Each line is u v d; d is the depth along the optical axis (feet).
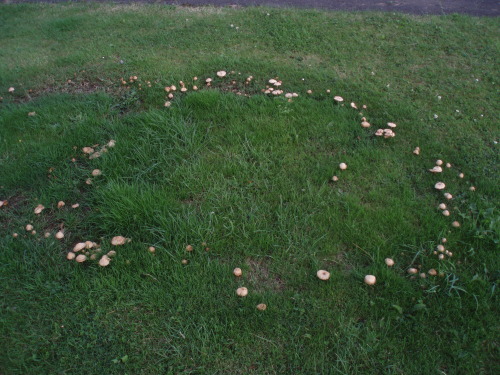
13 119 15.02
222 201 11.21
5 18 25.67
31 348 8.38
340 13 23.08
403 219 10.57
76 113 15.11
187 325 8.55
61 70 18.54
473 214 10.63
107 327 8.70
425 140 13.37
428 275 9.27
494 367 7.75
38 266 9.93
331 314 8.70
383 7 24.52
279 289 9.34
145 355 8.20
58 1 28.27
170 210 10.94
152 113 14.11
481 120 14.21
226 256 10.04
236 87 16.53
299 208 10.90
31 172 12.56
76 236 10.75
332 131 13.71
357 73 17.33
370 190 11.60
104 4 26.81
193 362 8.05
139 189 11.62
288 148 13.04
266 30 21.25
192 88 16.44
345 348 8.04
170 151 12.84
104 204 11.20
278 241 10.22
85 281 9.46
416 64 17.89
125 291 9.25
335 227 10.46
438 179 11.91
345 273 9.52
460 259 9.68
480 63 17.75
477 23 21.21
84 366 8.11
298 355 8.04
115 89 16.80
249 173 12.17
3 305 9.21
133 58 18.89
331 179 11.98
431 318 8.54
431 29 20.68
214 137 13.47
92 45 20.67
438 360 7.88
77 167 12.56
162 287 9.34
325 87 16.29
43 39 22.17
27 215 11.28
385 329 8.38
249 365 8.01
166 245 10.19
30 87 17.48
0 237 10.67
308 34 20.52
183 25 22.39
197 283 9.34
